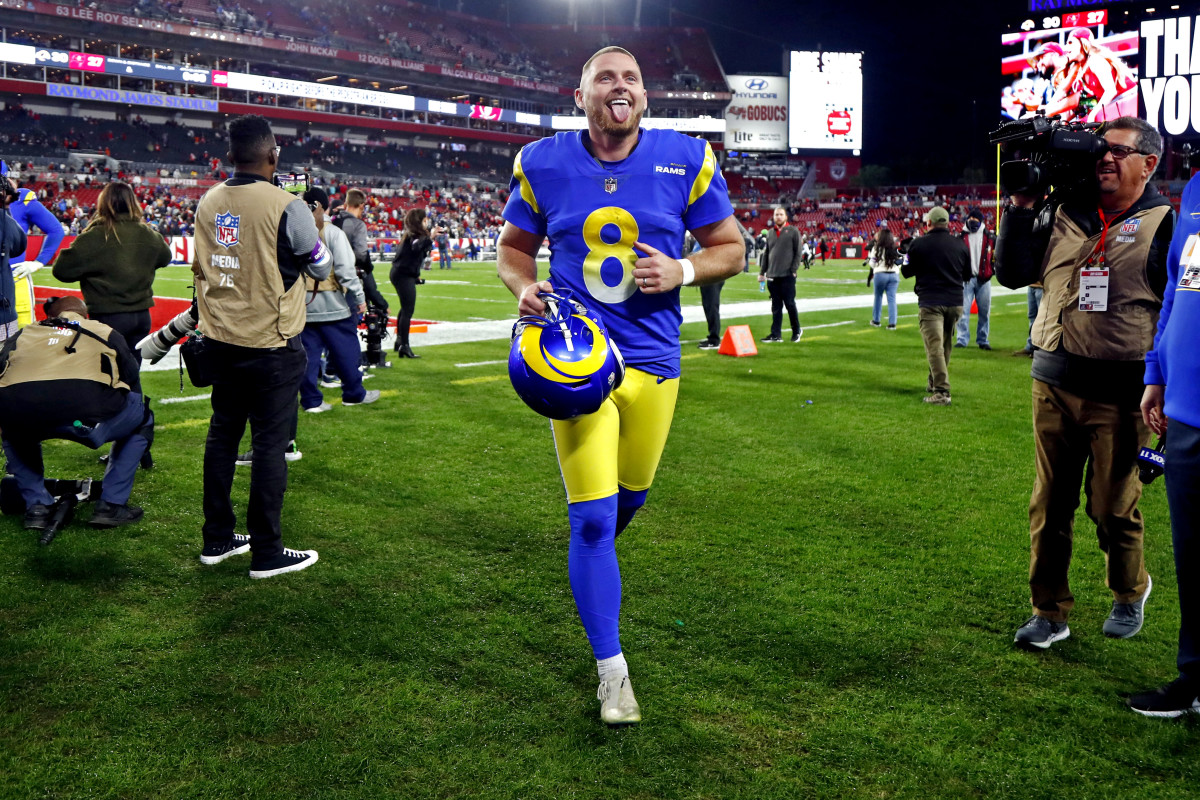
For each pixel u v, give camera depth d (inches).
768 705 108.4
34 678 112.6
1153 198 117.7
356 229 340.8
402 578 147.8
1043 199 124.4
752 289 895.7
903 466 219.5
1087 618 134.6
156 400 290.7
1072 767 96.0
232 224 144.0
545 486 200.5
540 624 131.0
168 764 95.0
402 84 2442.2
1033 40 1628.9
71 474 204.1
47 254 232.1
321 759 96.3
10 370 161.3
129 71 1893.5
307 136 2333.9
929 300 292.7
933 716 106.0
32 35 1958.7
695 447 237.8
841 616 133.8
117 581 145.1
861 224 2449.6
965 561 156.5
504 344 444.8
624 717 103.0
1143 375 117.0
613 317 112.3
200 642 123.6
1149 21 1521.9
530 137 2723.9
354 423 262.1
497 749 98.9
